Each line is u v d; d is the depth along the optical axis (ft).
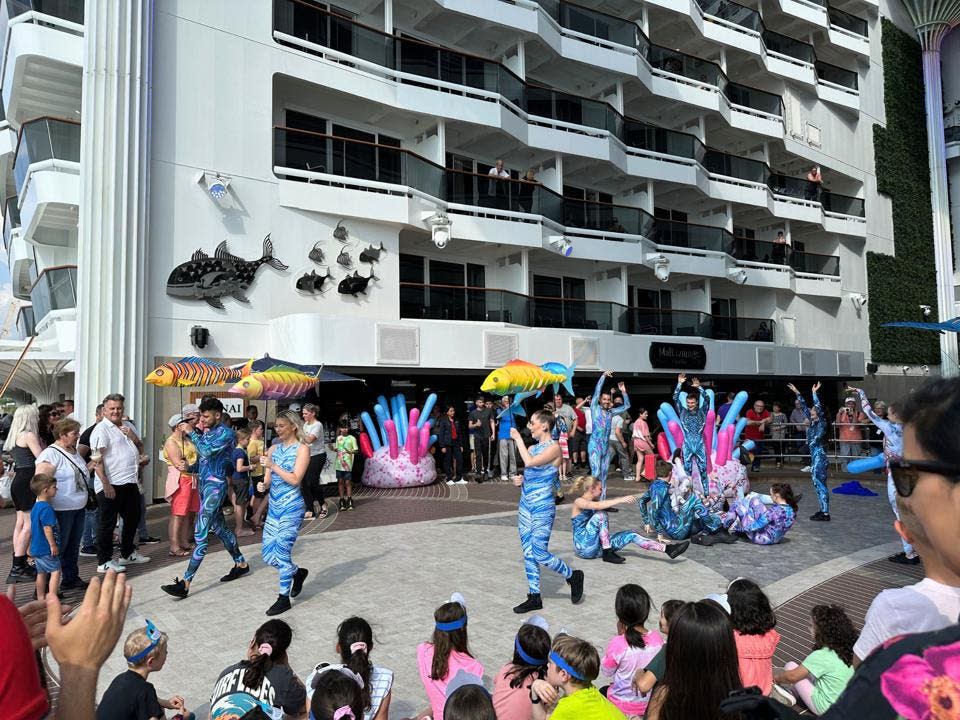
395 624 18.44
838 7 104.17
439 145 56.59
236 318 43.86
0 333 70.69
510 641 17.11
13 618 4.11
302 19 48.70
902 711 3.12
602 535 25.34
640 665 12.23
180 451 27.12
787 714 3.90
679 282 81.56
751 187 83.66
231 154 44.24
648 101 76.84
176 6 42.52
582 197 74.90
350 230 49.57
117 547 28.32
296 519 19.58
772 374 77.20
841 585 21.88
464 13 57.93
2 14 47.93
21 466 23.68
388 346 46.96
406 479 46.09
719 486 32.86
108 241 37.76
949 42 116.06
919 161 109.29
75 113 48.80
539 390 28.12
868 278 99.76
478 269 64.39
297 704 11.02
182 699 12.80
